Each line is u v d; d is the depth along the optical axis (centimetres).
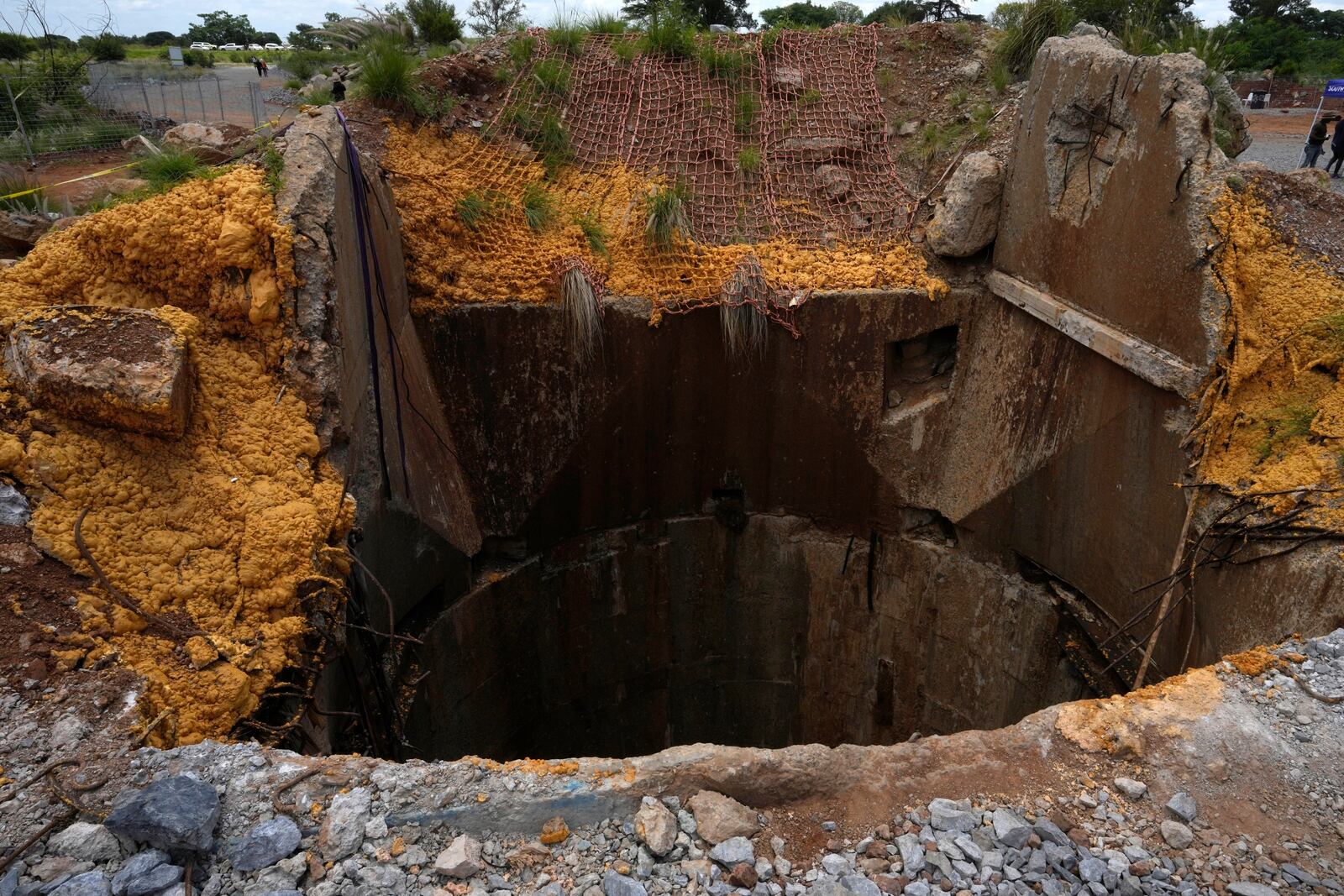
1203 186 555
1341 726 387
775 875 321
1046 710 402
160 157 718
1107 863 325
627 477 862
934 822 340
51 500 412
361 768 348
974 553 830
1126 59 614
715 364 828
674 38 946
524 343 767
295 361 535
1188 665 575
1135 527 631
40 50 1522
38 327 448
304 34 1119
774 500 902
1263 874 322
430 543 698
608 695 957
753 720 1018
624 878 311
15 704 346
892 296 788
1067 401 696
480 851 322
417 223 736
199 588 426
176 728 370
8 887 286
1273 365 568
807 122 908
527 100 878
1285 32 2873
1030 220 730
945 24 969
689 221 820
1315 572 471
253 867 305
